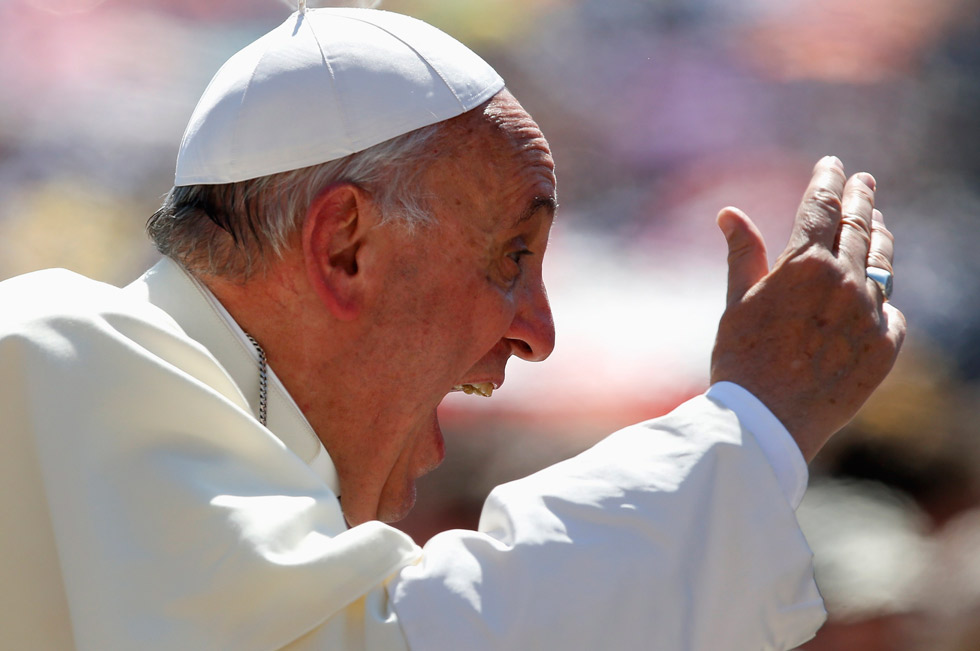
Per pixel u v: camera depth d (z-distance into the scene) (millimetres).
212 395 4590
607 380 23219
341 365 5141
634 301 26719
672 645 4434
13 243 27750
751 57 37406
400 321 5105
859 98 35406
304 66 5172
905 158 34250
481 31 37344
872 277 5156
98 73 32688
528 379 23609
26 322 4652
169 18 35875
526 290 5484
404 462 5570
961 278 29062
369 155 5027
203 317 5133
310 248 4992
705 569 4547
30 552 4527
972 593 18891
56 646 4508
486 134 5199
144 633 4168
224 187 5180
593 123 35469
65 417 4461
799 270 5008
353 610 4371
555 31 37594
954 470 23828
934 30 37719
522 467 21781
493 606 4328
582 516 4566
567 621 4348
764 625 4562
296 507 4496
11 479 4547
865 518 21656
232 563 4238
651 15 38781
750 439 4734
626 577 4449
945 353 26484
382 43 5246
